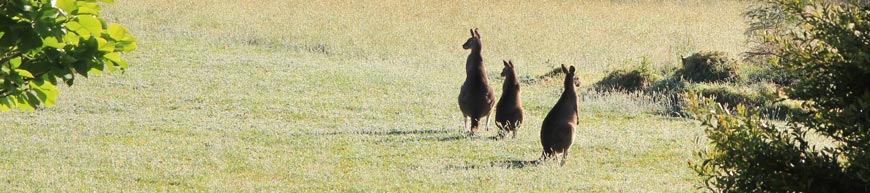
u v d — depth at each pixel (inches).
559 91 3412.9
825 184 1042.1
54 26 860.0
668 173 2068.2
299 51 4338.1
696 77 3348.9
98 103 2918.3
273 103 3009.4
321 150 2263.8
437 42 4734.3
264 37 4557.1
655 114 2950.3
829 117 1043.9
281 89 3344.0
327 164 2106.3
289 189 1839.3
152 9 5260.8
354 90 3366.1
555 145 2070.6
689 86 3164.4
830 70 1058.1
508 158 2183.8
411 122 2741.1
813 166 1045.8
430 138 2422.5
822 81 1070.4
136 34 4473.4
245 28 4815.5
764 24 3614.7
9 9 843.4
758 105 2933.1
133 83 3326.8
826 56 1063.6
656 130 2630.4
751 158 1064.8
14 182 1856.5
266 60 3909.9
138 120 2669.8
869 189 1000.9
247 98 3085.6
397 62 4170.8
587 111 2955.2
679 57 3885.3
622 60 4202.8
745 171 1072.2
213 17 5128.0
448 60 4242.1
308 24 5059.1
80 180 1887.3
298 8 5629.9
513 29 5275.6
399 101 3129.9
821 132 1090.1
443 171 2018.9
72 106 2854.3
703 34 5182.1
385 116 2861.7
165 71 3595.0
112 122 2623.0
